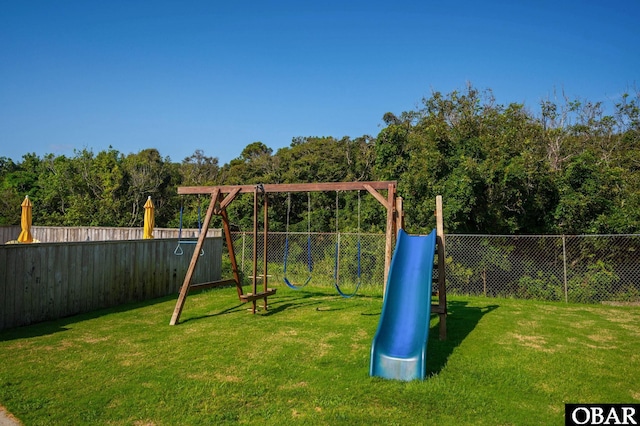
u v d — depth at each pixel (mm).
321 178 26797
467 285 14273
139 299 10633
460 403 4535
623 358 6184
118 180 28516
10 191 27734
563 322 8594
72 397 4668
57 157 30953
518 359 6086
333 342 6895
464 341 7070
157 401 4570
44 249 8312
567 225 14398
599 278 12617
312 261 16453
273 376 5328
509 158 15547
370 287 13141
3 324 7566
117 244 10023
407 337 5816
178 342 6852
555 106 20438
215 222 21500
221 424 4070
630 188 15352
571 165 14367
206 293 11766
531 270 13867
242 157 43000
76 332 7465
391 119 29203
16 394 4742
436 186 15000
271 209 22656
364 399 4645
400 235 8070
